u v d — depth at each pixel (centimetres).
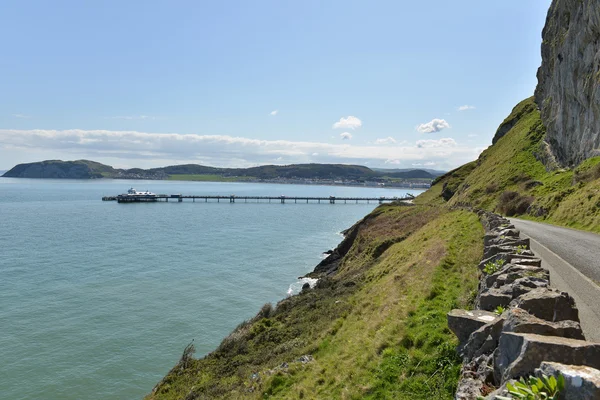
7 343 3981
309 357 2072
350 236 7881
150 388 3294
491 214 3250
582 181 4575
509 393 559
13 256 7781
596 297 1349
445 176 13875
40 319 4591
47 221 13400
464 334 1059
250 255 8381
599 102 5569
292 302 3888
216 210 18600
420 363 1309
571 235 2902
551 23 9750
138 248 8812
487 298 1125
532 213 4906
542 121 8831
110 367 3591
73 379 3397
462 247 2602
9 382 3328
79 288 5759
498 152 9950
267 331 3142
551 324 696
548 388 500
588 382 459
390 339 1587
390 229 6341
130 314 4800
